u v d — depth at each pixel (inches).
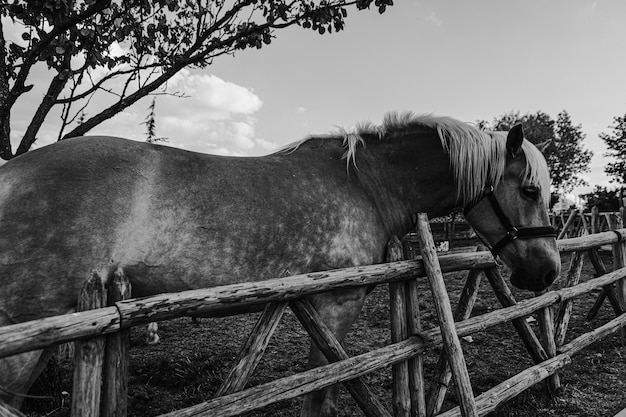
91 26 120.0
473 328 102.0
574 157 1518.2
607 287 178.7
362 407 82.4
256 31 141.3
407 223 103.1
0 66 117.6
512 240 102.4
